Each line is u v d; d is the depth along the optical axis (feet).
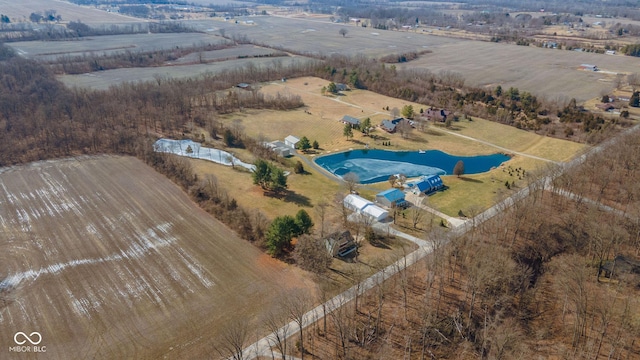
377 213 313.73
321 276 253.44
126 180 373.20
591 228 269.44
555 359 193.57
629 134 437.58
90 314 224.33
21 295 236.63
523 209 297.94
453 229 300.61
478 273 224.12
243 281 250.37
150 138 445.78
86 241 286.66
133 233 296.51
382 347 202.90
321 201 343.67
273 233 269.64
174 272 257.55
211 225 306.55
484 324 210.59
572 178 349.20
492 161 435.53
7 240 285.43
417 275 254.88
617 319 210.38
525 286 240.94
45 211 322.34
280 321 219.20
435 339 207.41
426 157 446.60
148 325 217.56
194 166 399.85
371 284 244.42
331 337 208.54
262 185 363.76
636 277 234.79
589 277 239.50
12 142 426.10
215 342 206.18
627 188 331.57
